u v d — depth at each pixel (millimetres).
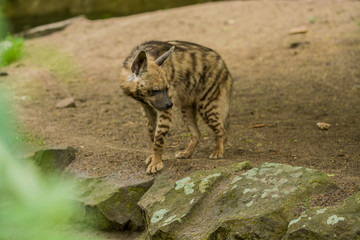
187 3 30234
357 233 4770
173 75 8461
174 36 20719
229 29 20875
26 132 10164
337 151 9078
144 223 7594
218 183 6832
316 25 19953
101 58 18984
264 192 6098
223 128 9148
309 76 15383
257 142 10258
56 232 7582
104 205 7676
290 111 12727
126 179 8047
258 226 5488
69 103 13359
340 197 5723
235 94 14391
